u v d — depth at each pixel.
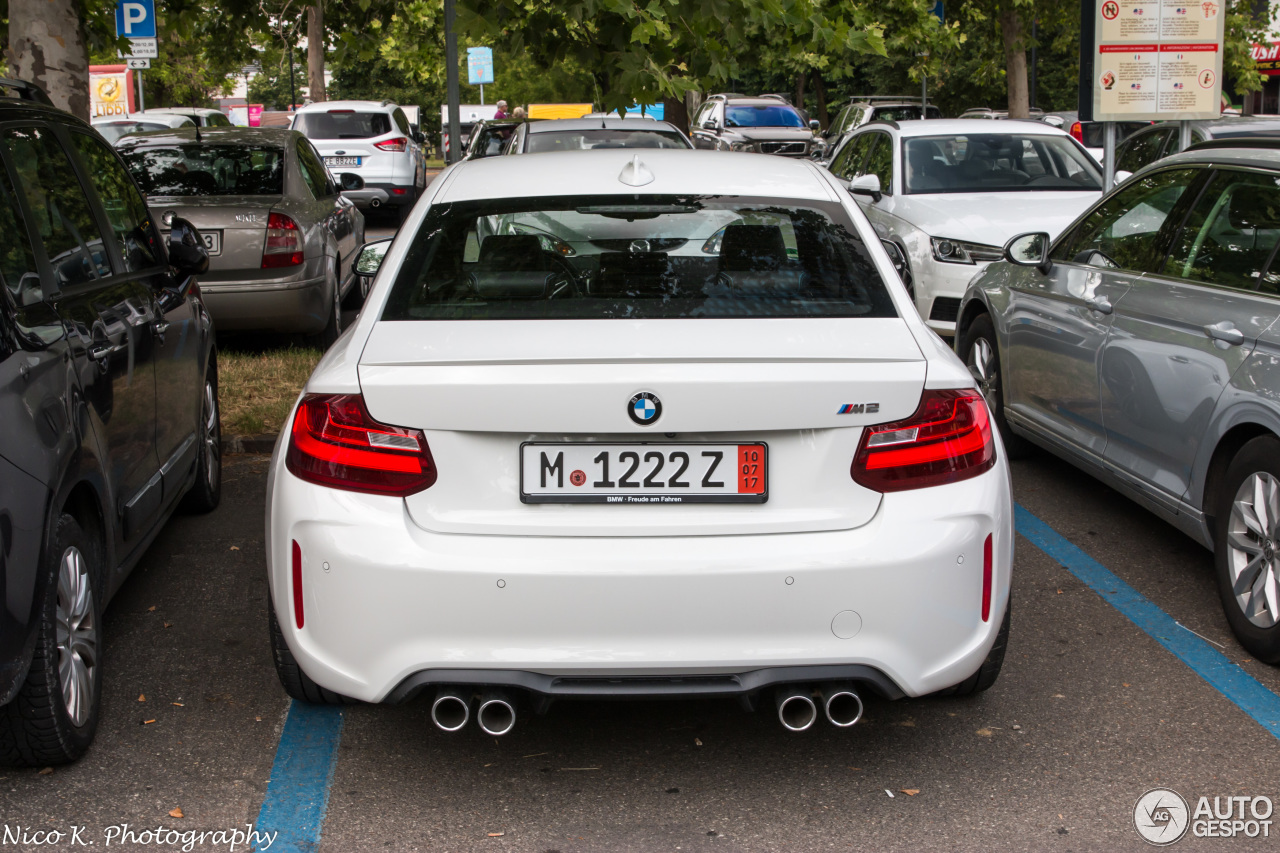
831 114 53.22
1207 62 8.84
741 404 2.90
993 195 9.40
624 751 3.51
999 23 27.67
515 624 2.90
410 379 2.94
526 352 2.98
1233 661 4.13
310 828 3.12
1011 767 3.42
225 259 8.48
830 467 2.97
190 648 4.23
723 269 3.44
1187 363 4.52
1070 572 4.98
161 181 9.05
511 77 52.78
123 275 4.38
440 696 2.96
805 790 3.30
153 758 3.46
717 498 2.96
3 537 2.90
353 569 2.92
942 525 2.99
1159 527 5.54
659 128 12.59
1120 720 3.70
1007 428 6.56
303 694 3.53
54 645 3.20
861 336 3.15
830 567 2.92
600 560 2.89
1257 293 4.28
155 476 4.41
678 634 2.92
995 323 6.48
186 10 10.53
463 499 2.95
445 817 3.17
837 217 3.76
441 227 3.66
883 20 23.28
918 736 3.60
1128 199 5.52
